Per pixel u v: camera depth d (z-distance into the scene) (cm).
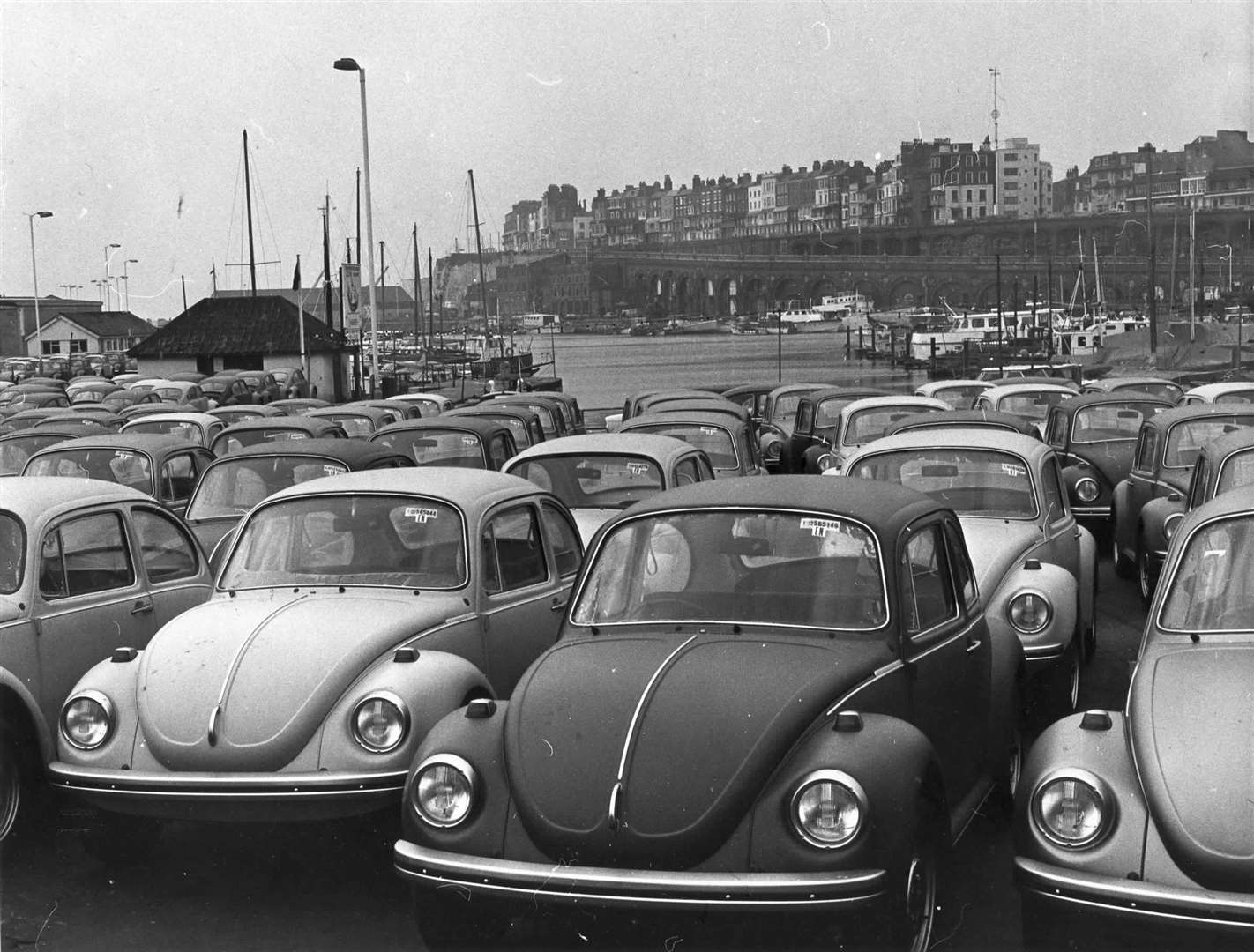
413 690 600
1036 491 965
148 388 4444
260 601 696
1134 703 511
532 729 499
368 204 4238
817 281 19500
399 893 607
